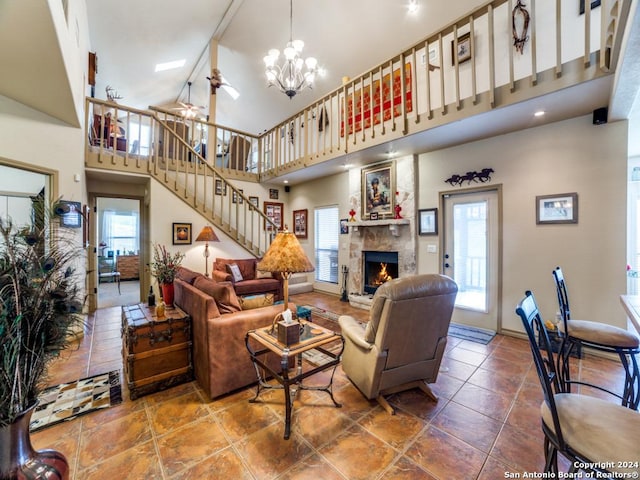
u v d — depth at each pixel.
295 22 5.30
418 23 4.35
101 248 8.20
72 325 1.14
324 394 2.36
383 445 1.77
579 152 3.10
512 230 3.59
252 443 1.79
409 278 2.00
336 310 4.96
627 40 1.71
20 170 3.27
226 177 6.16
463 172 4.01
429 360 2.26
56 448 1.74
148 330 2.34
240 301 2.62
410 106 4.48
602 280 2.99
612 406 1.21
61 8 2.42
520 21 3.44
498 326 3.77
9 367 0.95
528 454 1.69
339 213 5.97
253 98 7.53
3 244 1.00
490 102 2.90
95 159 4.36
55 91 2.92
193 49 6.43
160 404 2.21
